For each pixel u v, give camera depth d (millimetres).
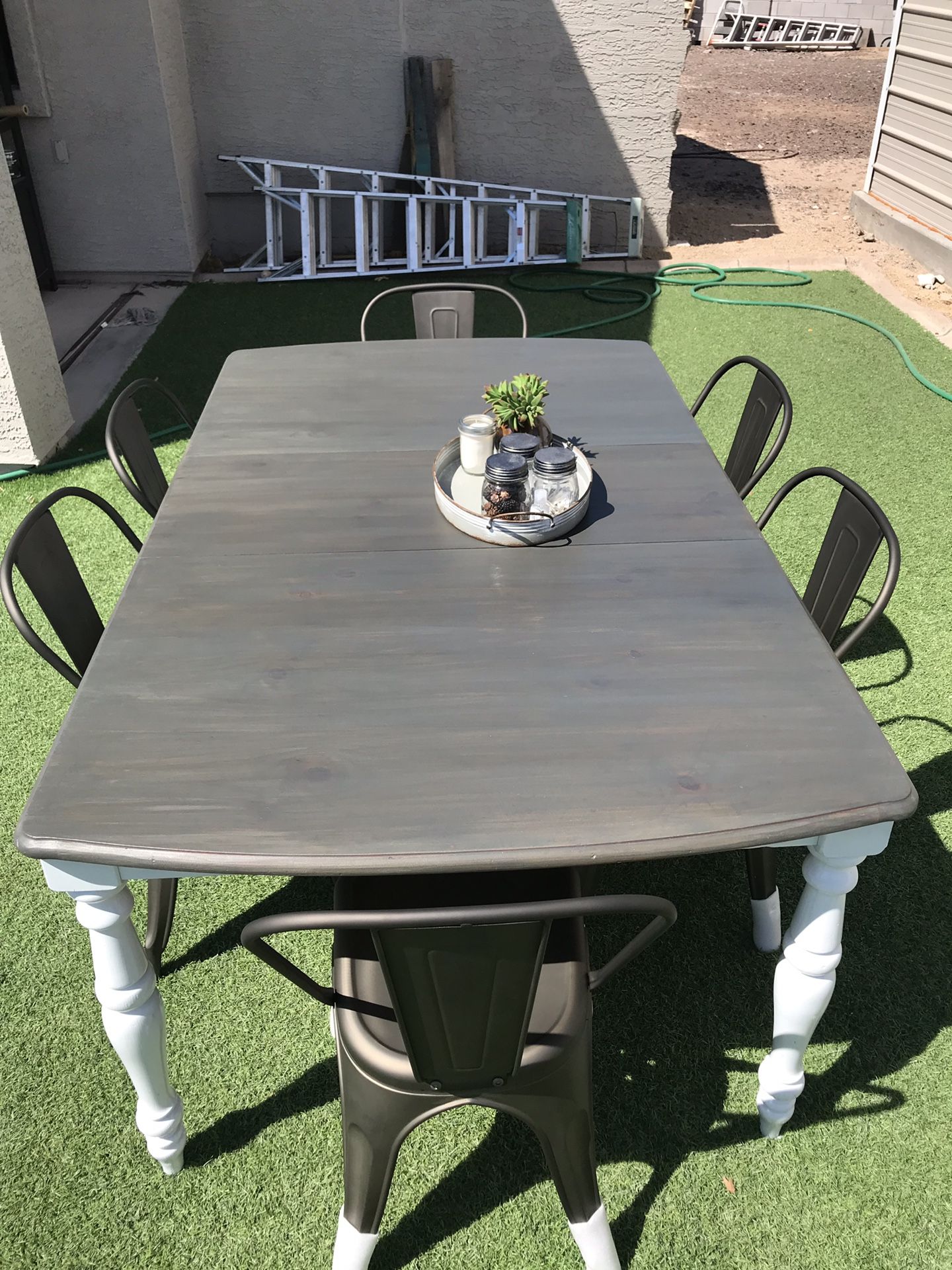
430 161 6215
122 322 5500
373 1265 1580
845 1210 1643
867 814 1269
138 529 3518
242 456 2168
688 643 1586
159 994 1532
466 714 1434
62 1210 1642
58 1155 1720
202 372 4820
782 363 4820
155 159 5793
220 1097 1810
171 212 5984
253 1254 1588
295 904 2191
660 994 1990
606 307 5652
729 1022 1940
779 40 16672
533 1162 1716
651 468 2119
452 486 2006
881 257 6367
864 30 16375
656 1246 1598
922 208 6250
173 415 4375
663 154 6328
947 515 3539
